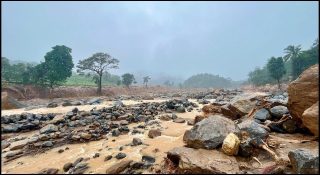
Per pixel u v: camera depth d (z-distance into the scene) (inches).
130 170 378.3
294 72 2795.3
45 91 2503.7
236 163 368.5
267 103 633.6
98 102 1460.4
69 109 1131.9
